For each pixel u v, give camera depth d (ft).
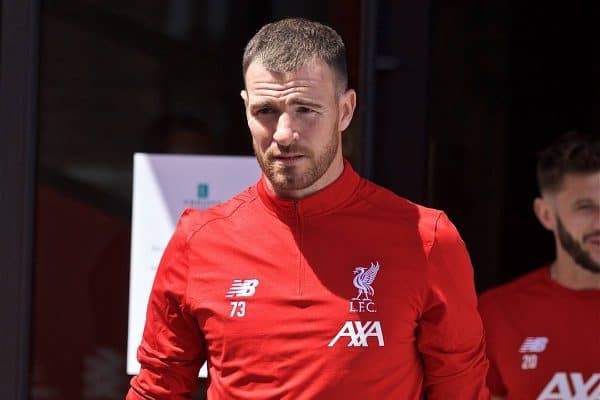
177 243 27.17
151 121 39.50
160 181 39.50
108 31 39.47
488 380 37.83
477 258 39.70
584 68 39.99
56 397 40.04
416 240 25.77
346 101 26.16
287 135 24.38
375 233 25.93
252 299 25.52
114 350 39.88
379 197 26.71
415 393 26.00
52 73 39.60
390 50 38.32
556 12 39.14
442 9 38.50
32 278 39.75
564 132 39.83
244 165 39.34
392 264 25.50
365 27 37.99
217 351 25.91
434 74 38.55
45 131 39.70
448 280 25.75
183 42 39.40
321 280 25.43
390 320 25.13
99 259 39.78
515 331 37.45
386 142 38.50
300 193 26.03
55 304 39.99
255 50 25.16
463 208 39.11
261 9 39.06
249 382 25.35
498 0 38.83
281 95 24.44
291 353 25.02
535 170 39.34
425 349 26.08
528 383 37.24
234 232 26.48
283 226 26.18
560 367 37.01
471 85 38.83
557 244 37.60
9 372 39.52
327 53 25.00
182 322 27.07
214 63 39.37
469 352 26.40
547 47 39.27
